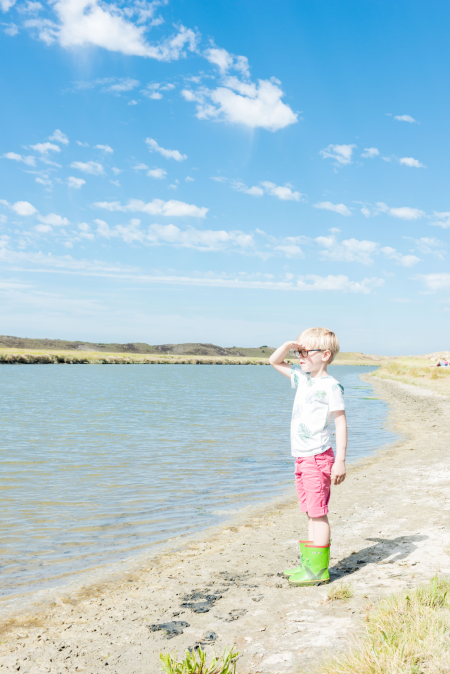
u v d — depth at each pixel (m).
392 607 3.48
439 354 103.19
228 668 2.84
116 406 26.27
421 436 16.33
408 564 4.85
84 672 3.22
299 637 3.40
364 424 19.73
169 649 3.45
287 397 34.03
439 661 2.72
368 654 2.86
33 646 3.69
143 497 8.88
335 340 4.54
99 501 8.59
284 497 8.95
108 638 3.73
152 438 15.78
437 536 5.81
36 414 22.36
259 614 3.93
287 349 4.60
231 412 23.83
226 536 6.75
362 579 4.52
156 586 4.93
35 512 7.92
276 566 5.37
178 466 11.55
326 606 3.94
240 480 10.20
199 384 50.44
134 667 3.24
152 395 34.44
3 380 49.97
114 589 4.95
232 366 157.00
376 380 58.81
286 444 14.67
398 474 10.37
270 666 3.03
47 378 55.59
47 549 6.28
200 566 5.52
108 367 104.94
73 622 4.13
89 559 5.93
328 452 4.53
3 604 4.65
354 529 6.50
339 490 9.11
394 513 7.22
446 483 9.19
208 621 3.89
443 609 3.39
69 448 13.91
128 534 6.89
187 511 8.05
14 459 12.30
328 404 4.47
